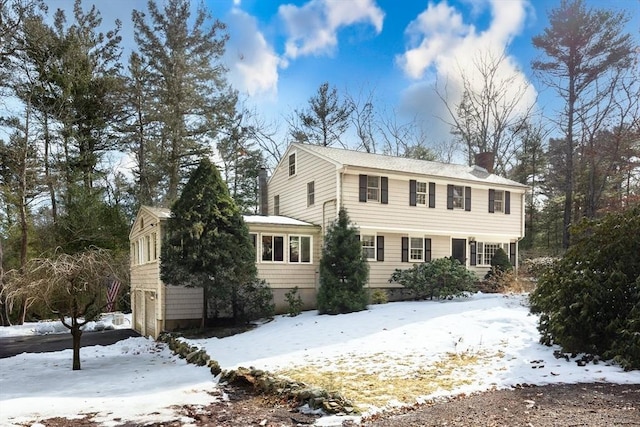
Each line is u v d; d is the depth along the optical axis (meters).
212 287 15.40
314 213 19.97
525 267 21.94
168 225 15.71
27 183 24.23
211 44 29.31
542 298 10.05
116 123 28.64
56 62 25.67
